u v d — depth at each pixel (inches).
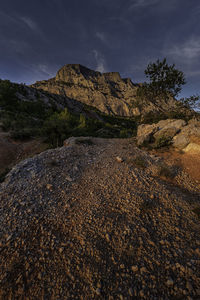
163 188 202.2
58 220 160.4
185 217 151.1
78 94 7829.7
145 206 167.9
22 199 191.8
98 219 157.2
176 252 115.3
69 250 126.6
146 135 398.0
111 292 95.2
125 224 147.6
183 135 322.7
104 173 256.5
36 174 251.6
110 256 118.3
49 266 115.5
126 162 290.2
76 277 106.2
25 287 103.2
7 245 133.0
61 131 642.2
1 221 159.6
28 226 152.6
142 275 102.3
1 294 100.7
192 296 87.6
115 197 191.3
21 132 724.0
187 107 380.5
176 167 258.2
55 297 96.2
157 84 426.3
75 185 227.0
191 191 199.0
